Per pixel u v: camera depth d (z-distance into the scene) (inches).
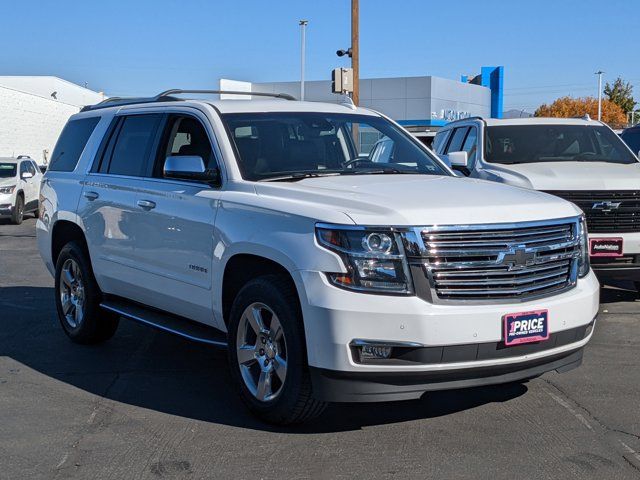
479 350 179.8
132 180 256.2
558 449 186.9
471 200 194.2
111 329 289.1
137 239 249.1
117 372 255.6
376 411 213.8
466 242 182.2
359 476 172.2
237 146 227.9
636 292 374.9
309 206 191.5
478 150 386.9
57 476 173.9
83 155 291.4
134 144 265.3
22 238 684.7
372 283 177.5
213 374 253.1
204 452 186.7
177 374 253.1
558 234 197.8
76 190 286.0
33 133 1581.0
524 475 172.2
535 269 190.2
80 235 291.3
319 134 245.4
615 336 296.2
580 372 250.2
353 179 221.8
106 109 293.1
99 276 273.0
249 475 173.5
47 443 193.2
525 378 193.0
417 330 174.9
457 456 182.9
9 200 819.4
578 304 194.7
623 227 316.5
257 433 198.4
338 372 178.1
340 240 179.6
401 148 259.8
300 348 186.1
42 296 388.5
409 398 180.2
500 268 184.2
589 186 317.7
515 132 394.9
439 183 217.3
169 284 236.2
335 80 722.8
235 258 208.7
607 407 216.7
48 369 259.3
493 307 180.7
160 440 194.5
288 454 184.5
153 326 242.5
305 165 232.8
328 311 177.3
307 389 187.3
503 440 192.7
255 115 241.0
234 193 215.3
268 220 197.9
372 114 272.1
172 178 240.2
